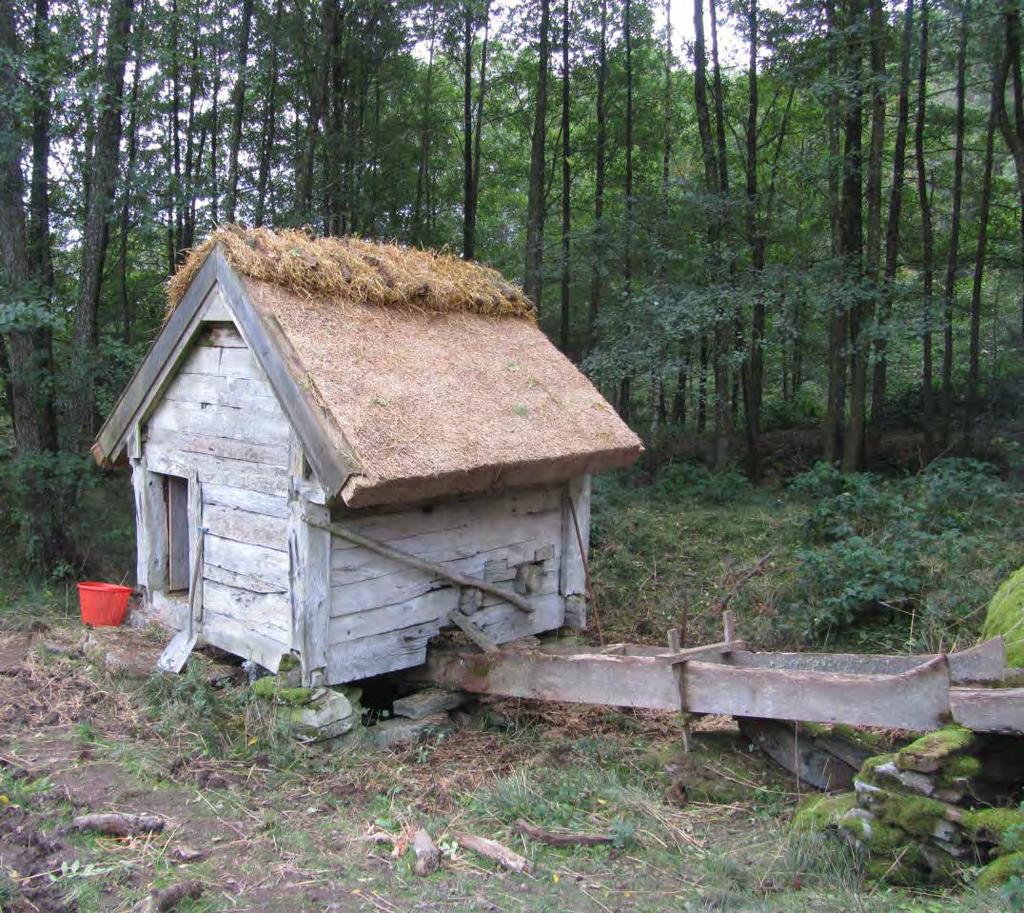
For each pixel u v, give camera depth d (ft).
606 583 29.43
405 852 12.23
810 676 14.16
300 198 49.32
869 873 11.46
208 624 19.75
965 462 36.09
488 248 76.13
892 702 13.41
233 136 62.18
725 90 58.85
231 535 19.01
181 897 10.53
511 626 21.26
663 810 14.14
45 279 31.19
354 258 19.83
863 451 43.14
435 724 18.08
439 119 69.46
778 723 15.74
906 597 24.45
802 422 62.08
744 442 55.11
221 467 19.15
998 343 60.29
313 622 16.99
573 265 51.16
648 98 64.75
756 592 27.35
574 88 66.64
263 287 17.71
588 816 13.69
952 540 27.27
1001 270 53.62
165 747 15.67
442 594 19.56
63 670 19.33
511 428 18.71
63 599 26.89
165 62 36.37
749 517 36.40
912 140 55.62
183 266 19.25
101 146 32.53
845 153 41.78
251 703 16.88
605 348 46.73
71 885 10.78
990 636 17.98
